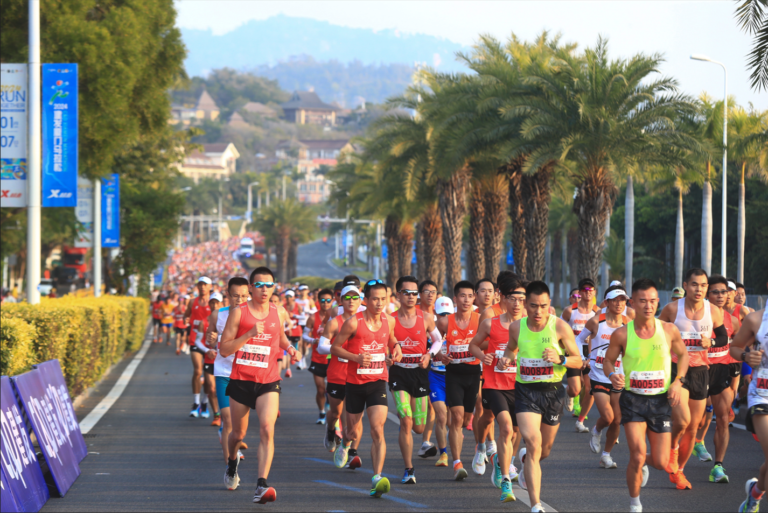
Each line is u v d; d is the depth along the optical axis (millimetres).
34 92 36312
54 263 181500
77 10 54125
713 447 24578
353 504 17172
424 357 20031
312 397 37656
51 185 36562
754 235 107312
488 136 53156
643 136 47219
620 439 25891
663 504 17141
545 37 57719
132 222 91000
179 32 64438
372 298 18406
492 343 18234
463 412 20344
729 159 80875
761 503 17625
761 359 15266
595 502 17328
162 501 17344
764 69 37812
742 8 37531
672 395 16094
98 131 54250
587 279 26594
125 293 94500
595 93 47594
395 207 96688
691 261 130375
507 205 65688
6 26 53656
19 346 22438
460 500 17562
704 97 72562
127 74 54500
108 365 45688
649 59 47156
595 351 22156
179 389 40438
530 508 16656
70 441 20938
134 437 26109
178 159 104938
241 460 22453
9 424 15859
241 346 17797
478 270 65812
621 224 138250
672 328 16312
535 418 16203
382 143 69312
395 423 29469
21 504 15344
